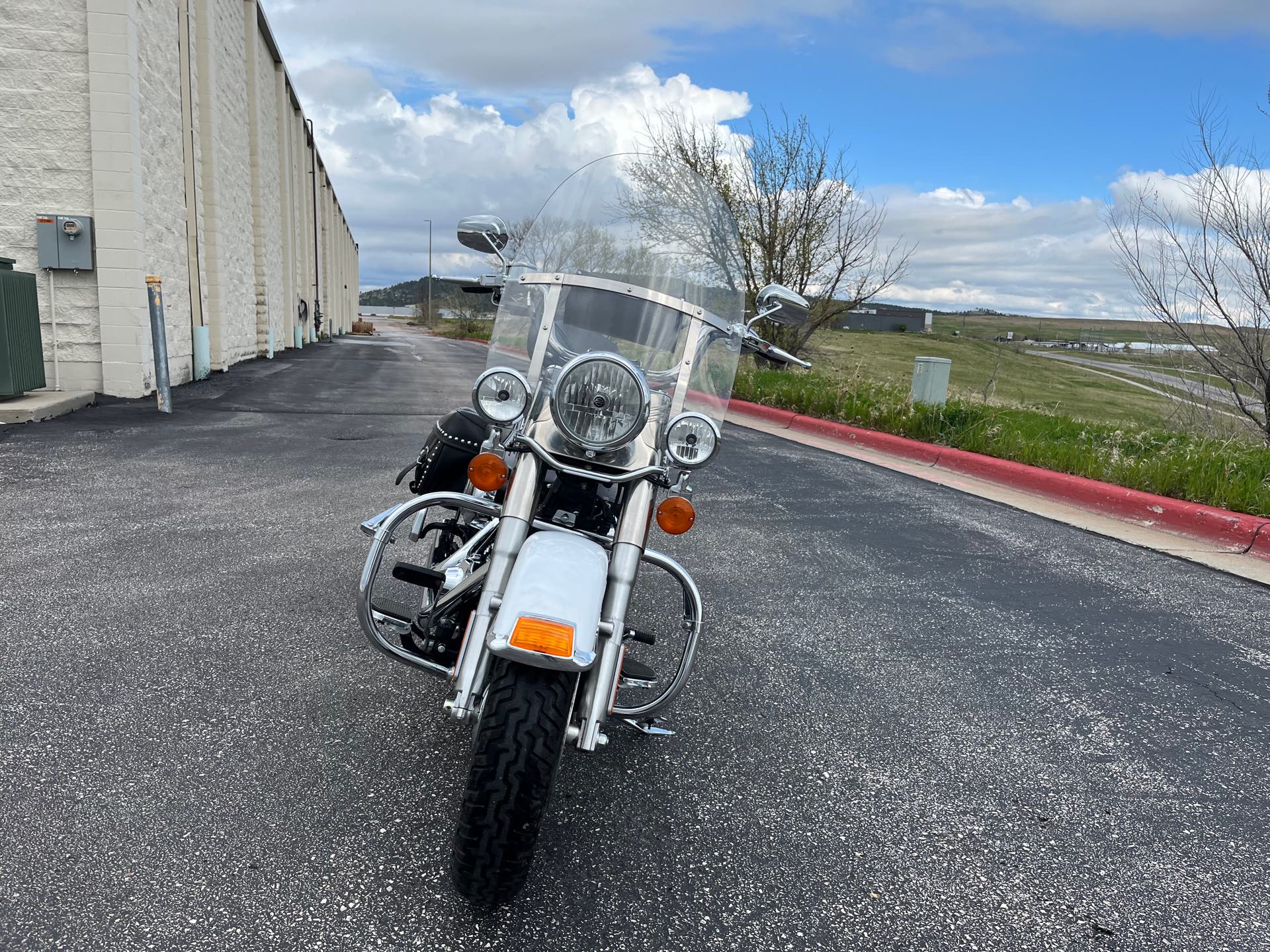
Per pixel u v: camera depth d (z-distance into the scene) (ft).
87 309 38.06
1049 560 20.08
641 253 10.75
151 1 40.57
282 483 23.00
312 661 12.19
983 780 10.37
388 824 8.63
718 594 16.53
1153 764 10.98
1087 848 9.12
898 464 32.73
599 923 7.51
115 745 9.74
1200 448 28.50
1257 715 12.52
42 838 8.07
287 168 92.89
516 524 8.61
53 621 13.08
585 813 9.16
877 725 11.63
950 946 7.54
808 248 63.98
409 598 14.74
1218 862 9.01
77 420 31.78
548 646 7.22
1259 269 34.55
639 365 10.33
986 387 51.78
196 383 47.19
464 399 47.11
